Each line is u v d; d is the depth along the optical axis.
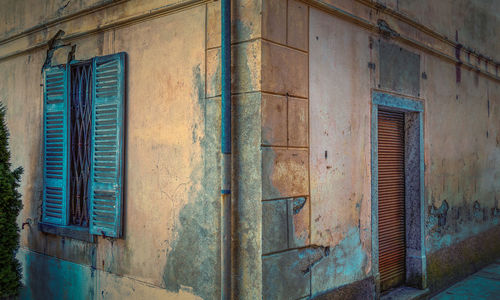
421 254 4.93
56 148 4.46
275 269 3.05
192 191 3.37
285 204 3.17
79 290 4.27
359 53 3.99
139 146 3.79
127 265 3.84
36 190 4.79
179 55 3.50
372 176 4.14
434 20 5.28
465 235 6.04
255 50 3.01
